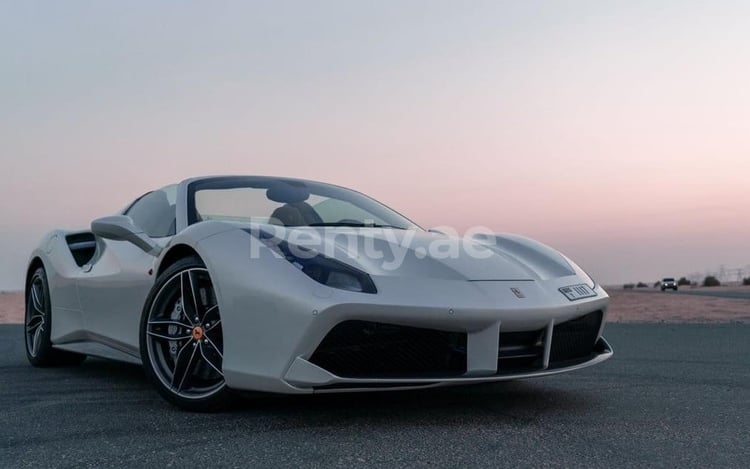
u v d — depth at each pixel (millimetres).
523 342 2828
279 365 2541
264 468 2018
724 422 2666
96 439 2367
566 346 3031
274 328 2561
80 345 4113
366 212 3961
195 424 2607
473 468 2021
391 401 3068
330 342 2535
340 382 2504
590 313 3133
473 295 2693
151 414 2807
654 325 7969
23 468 2033
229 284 2703
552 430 2512
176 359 2965
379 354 2609
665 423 2645
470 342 2662
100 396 3283
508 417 2750
